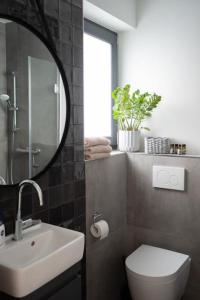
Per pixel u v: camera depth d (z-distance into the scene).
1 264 1.11
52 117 1.64
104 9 2.17
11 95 1.42
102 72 2.52
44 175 1.62
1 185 1.38
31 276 1.10
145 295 1.85
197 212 2.18
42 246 1.42
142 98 2.29
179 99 2.38
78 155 1.85
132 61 2.59
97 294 2.13
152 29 2.47
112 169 2.26
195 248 2.21
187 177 2.20
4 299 1.13
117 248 2.39
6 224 1.42
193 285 2.24
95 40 2.42
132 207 2.47
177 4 2.34
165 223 2.32
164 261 2.00
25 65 1.48
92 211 2.04
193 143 2.34
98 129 2.49
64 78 1.69
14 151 1.45
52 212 1.67
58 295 1.26
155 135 2.51
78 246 1.36
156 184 2.32
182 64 2.35
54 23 1.63
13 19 1.40
